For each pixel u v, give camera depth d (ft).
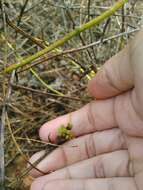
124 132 0.47
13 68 0.43
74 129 0.49
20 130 0.55
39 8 0.60
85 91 0.57
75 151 0.49
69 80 0.59
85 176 0.48
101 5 0.65
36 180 0.47
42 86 0.58
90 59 0.54
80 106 0.57
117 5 0.38
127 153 0.47
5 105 0.44
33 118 0.55
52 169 0.49
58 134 0.48
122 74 0.43
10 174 0.52
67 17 0.60
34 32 0.58
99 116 0.48
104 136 0.49
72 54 0.59
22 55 0.59
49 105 0.57
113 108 0.47
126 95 0.46
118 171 0.47
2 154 0.43
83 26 0.39
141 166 0.45
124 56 0.42
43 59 0.50
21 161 0.53
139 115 0.44
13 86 0.48
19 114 0.55
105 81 0.45
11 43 0.56
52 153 0.49
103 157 0.48
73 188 0.46
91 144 0.49
